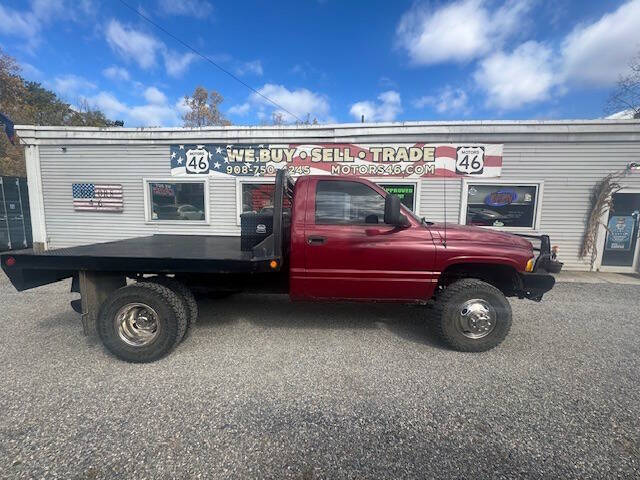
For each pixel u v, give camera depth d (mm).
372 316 4504
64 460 1924
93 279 3316
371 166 8195
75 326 4027
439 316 3414
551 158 7637
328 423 2283
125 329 3152
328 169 8359
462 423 2295
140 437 2121
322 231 3482
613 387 2770
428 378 2902
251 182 8633
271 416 2352
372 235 3479
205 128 8547
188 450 2014
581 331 4035
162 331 3121
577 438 2146
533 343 3672
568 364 3176
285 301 5160
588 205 7664
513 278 3652
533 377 2928
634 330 4078
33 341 3596
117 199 8969
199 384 2771
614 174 7453
